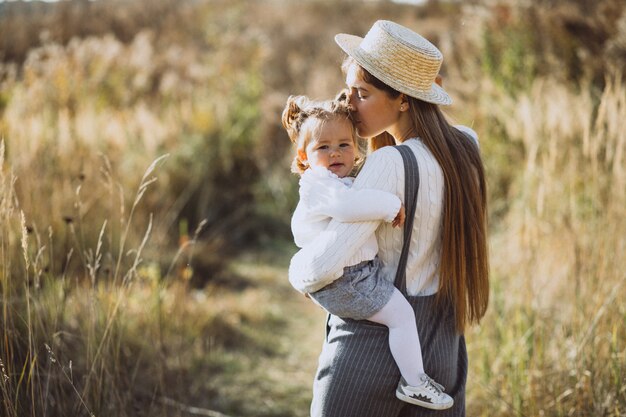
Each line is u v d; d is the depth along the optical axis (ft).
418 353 6.00
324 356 6.40
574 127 14.10
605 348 9.86
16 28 35.14
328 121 6.48
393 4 55.62
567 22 22.24
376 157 6.11
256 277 20.54
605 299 10.24
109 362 9.15
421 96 6.31
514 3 23.62
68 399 8.86
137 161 21.93
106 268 10.10
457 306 6.39
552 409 9.86
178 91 29.17
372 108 6.49
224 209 25.05
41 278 11.80
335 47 46.93
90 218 16.05
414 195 6.07
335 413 6.19
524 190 14.57
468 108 22.38
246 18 52.80
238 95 29.32
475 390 11.10
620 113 11.39
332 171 6.53
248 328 16.12
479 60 24.71
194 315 15.01
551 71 21.48
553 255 12.24
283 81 41.11
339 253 5.78
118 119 23.85
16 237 11.49
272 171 26.86
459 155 6.42
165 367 11.03
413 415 6.30
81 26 41.14
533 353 10.32
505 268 13.15
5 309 8.25
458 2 40.29
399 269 6.21
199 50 42.98
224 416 11.25
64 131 18.10
